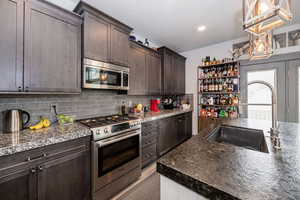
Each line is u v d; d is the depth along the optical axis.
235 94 3.05
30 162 1.08
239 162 0.70
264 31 1.08
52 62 1.46
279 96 2.66
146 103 3.24
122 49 2.15
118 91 2.49
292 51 2.50
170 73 3.36
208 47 3.53
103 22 1.89
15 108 1.48
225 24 2.46
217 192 0.50
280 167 0.65
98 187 1.51
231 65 3.08
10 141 1.07
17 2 1.23
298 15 2.19
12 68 1.21
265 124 1.67
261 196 0.46
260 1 0.90
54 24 1.47
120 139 1.72
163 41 3.23
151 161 2.36
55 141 1.20
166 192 0.69
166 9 2.03
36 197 1.11
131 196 1.67
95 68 1.80
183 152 0.84
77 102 2.00
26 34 1.28
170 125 2.87
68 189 1.30
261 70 2.82
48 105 1.72
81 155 1.40
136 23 2.42
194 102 3.78
